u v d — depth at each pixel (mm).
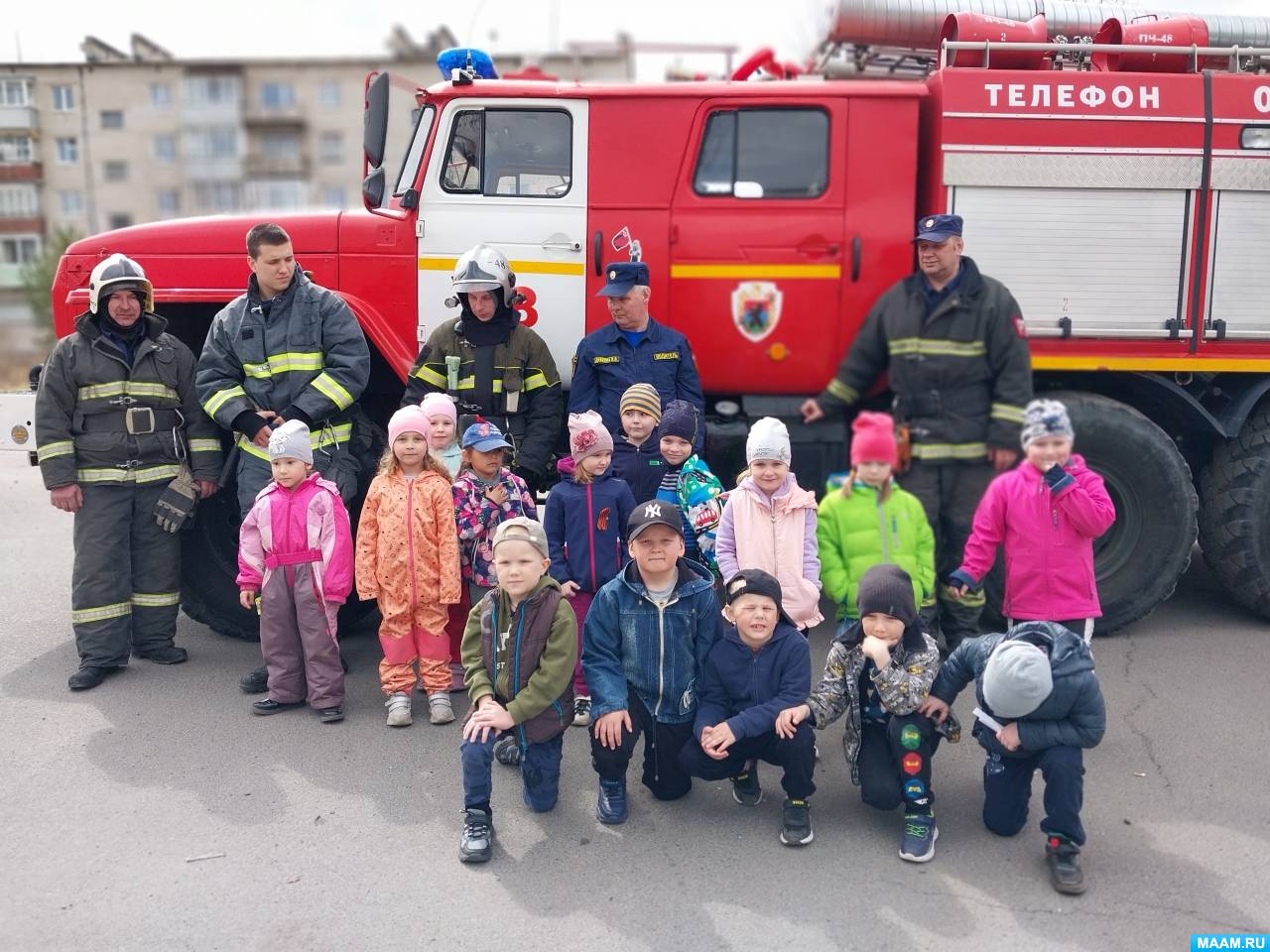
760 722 3350
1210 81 4895
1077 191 4910
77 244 5203
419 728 4270
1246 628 5312
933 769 3930
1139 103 4867
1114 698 4457
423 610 4301
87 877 3227
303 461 4223
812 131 4977
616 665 3529
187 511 4738
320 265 5156
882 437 3904
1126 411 4918
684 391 4680
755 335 5047
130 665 4891
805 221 4977
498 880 3223
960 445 4613
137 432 4633
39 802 3658
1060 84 4867
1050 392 5035
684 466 4285
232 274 5148
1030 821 3586
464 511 4305
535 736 3502
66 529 7332
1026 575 3965
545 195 5078
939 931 2963
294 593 4273
